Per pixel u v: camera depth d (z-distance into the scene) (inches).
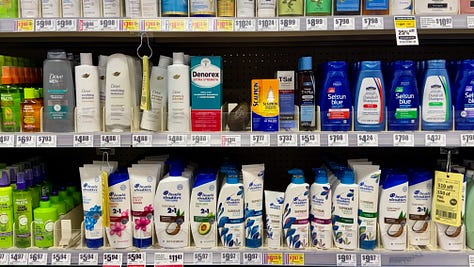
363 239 60.7
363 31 67.6
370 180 60.4
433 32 71.5
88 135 59.6
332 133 59.1
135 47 81.5
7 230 61.5
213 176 61.9
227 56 81.4
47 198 63.1
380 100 60.4
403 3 59.1
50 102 60.6
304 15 60.1
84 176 61.6
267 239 62.8
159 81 62.9
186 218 62.1
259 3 59.6
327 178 62.2
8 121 61.9
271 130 61.2
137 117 62.9
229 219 61.6
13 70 63.2
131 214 62.4
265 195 61.8
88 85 60.7
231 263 60.2
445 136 58.2
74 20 58.1
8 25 58.2
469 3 58.8
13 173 68.3
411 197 61.9
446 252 59.6
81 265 63.6
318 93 63.9
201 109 61.9
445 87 59.9
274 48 80.8
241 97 80.4
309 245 62.2
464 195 59.9
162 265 60.2
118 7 60.9
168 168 69.9
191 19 58.0
